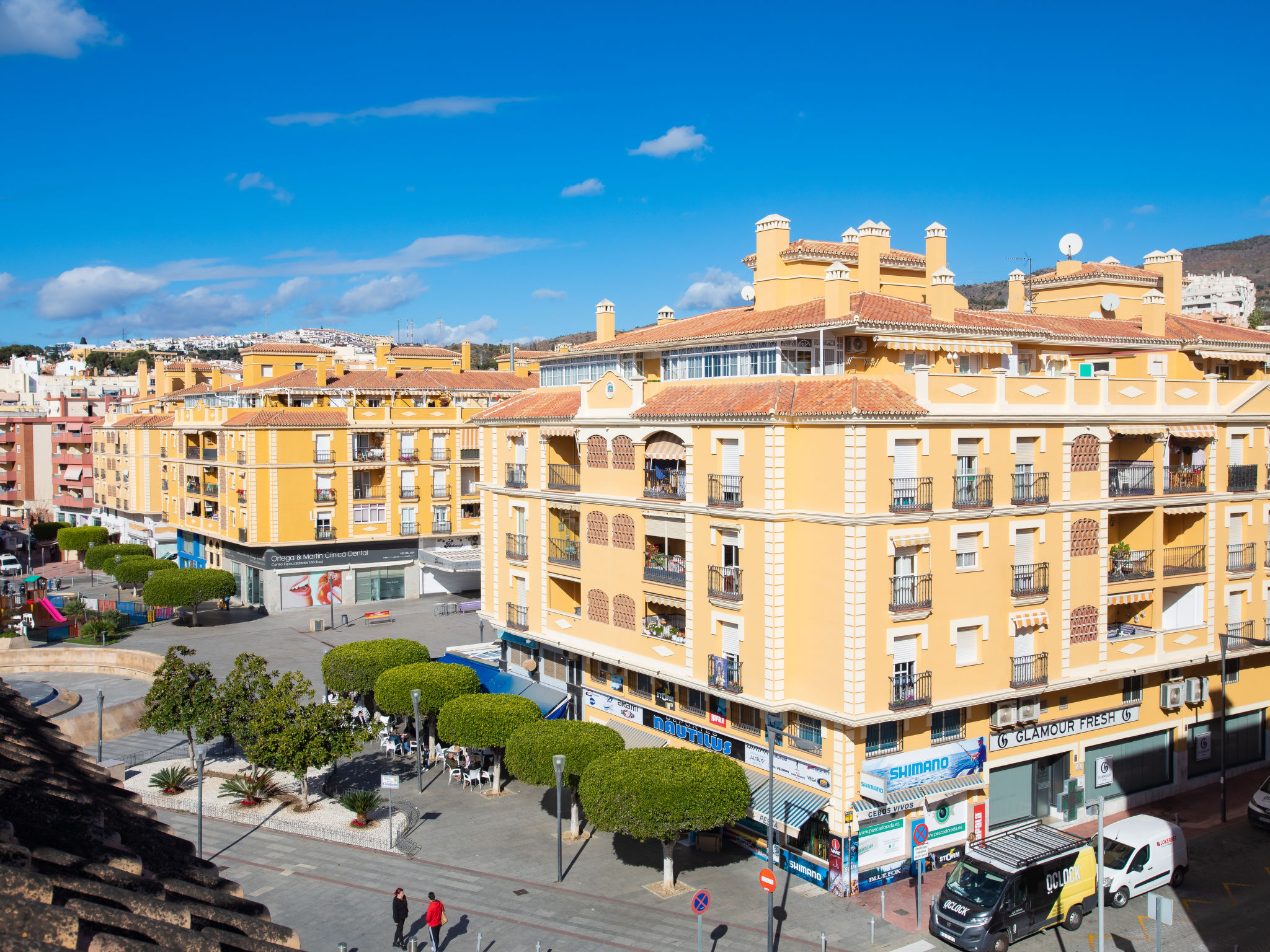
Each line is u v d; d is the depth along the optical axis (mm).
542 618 49375
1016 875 31266
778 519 35719
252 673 45156
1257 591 45000
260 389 88125
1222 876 36219
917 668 35438
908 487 35031
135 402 125312
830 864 35125
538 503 49250
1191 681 43250
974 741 37375
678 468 40781
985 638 36969
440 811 42688
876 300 43656
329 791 44688
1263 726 47844
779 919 32781
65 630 75188
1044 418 38094
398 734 50875
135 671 65000
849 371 41031
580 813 41719
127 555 96125
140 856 11164
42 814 11430
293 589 84750
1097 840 34281
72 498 134125
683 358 45906
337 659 51406
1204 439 43625
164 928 8094
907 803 34406
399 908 30562
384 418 87875
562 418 47188
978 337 42688
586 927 32219
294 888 35062
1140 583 41688
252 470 82562
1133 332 51938
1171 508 42344
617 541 43719
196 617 79438
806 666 35625
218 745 51281
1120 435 41812
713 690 38000
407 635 75000
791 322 41312
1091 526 39750
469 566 85125
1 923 7109
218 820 41344
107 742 51844
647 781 33625
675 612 43125
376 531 88062
